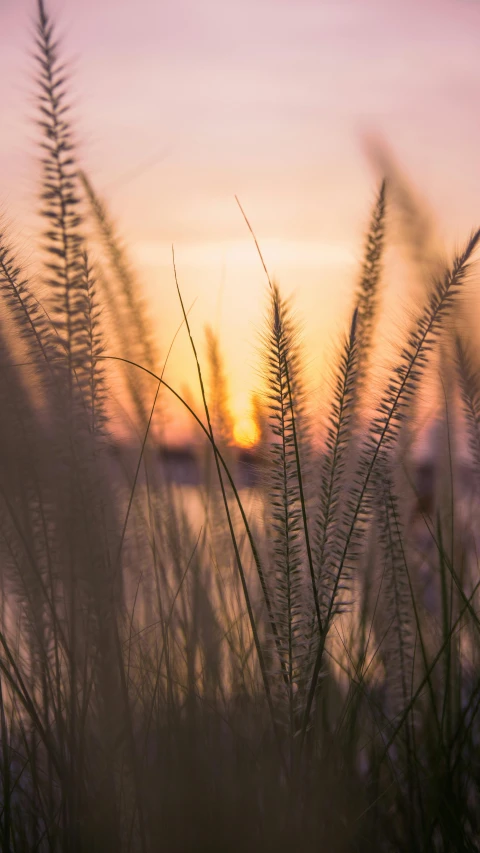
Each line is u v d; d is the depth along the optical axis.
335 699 0.72
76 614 0.63
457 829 0.64
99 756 0.67
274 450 0.60
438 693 0.69
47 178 0.59
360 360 0.64
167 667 0.67
